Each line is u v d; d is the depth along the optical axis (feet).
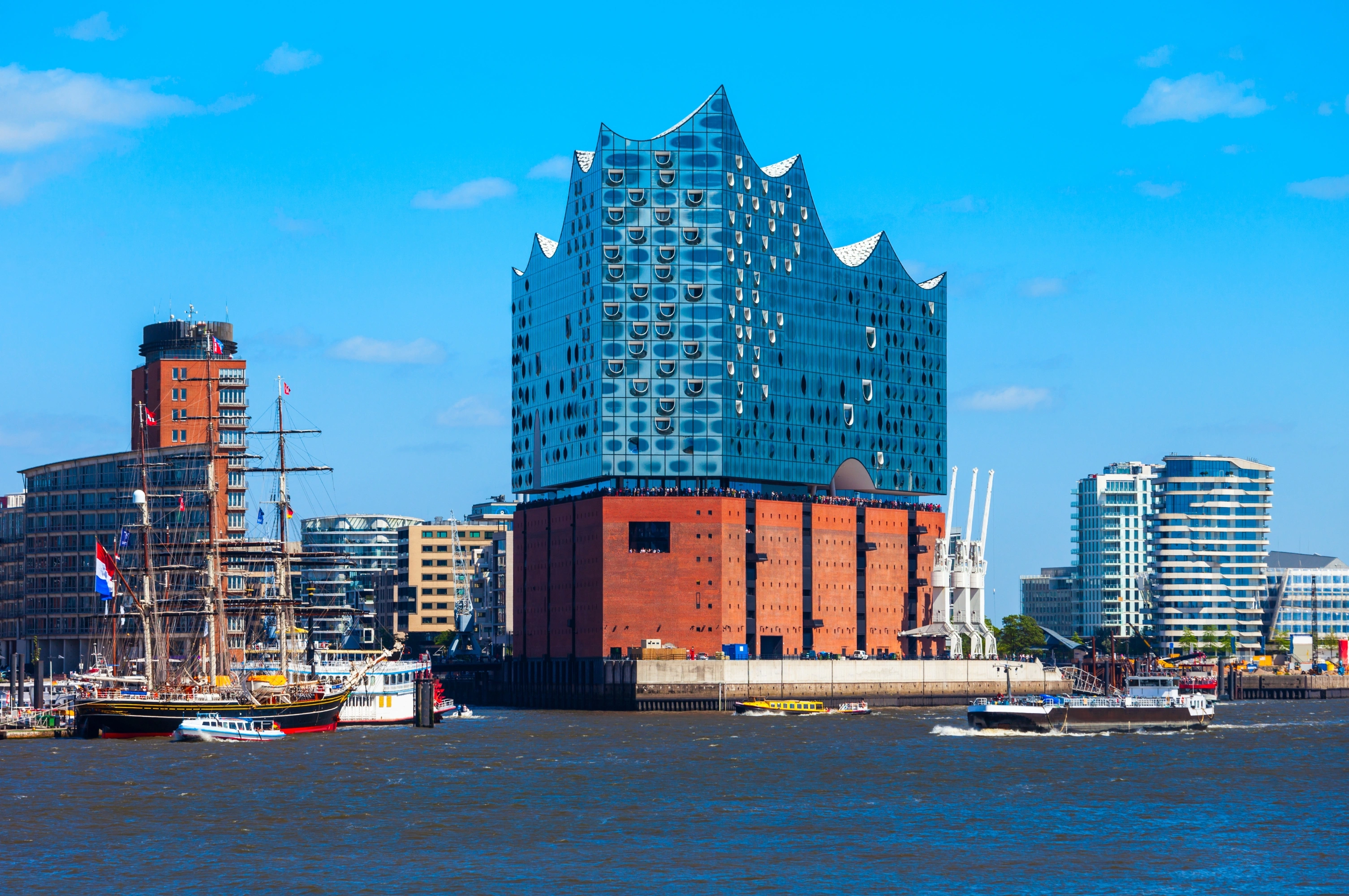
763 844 409.08
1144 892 351.87
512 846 405.80
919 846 405.59
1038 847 404.16
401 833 425.69
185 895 348.79
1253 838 417.90
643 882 362.12
